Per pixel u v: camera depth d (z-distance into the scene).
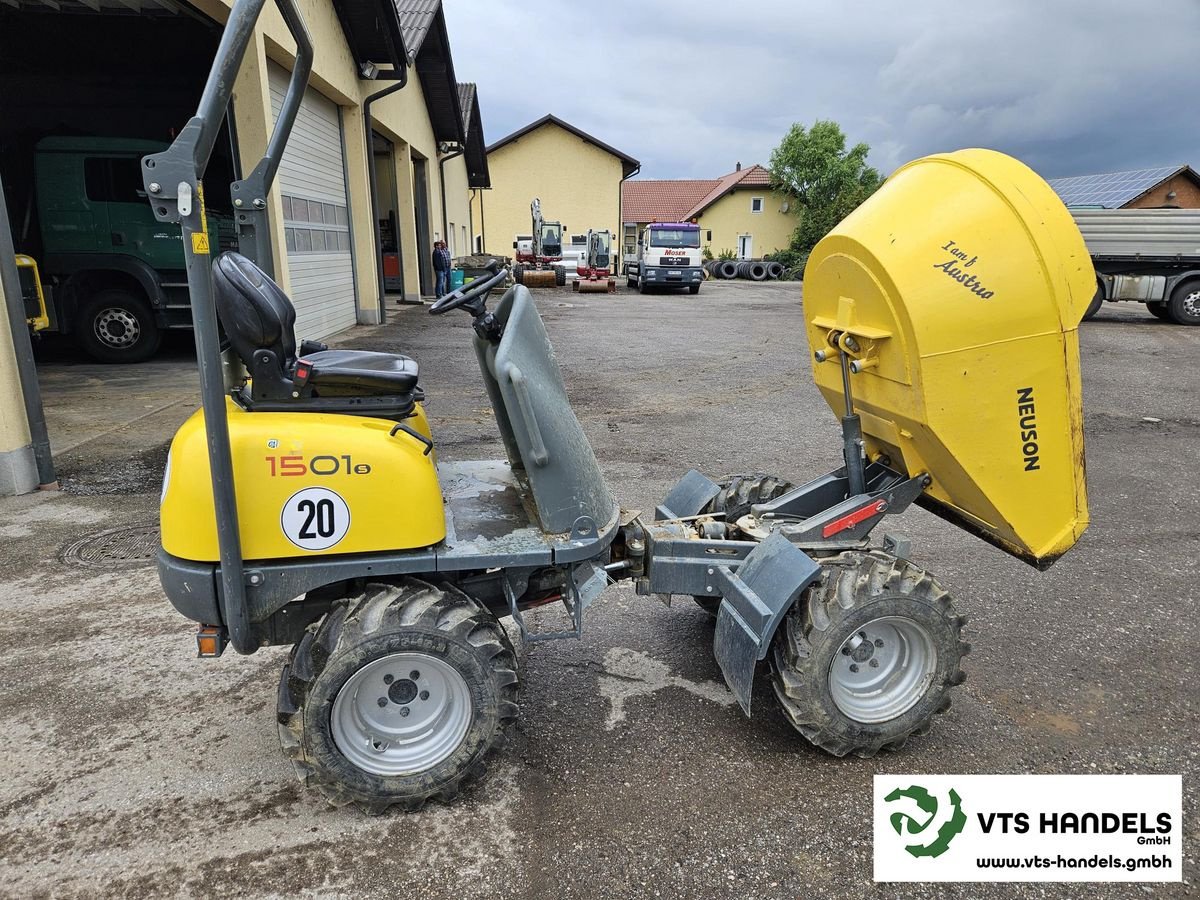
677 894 2.37
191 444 2.47
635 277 31.81
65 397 8.75
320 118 13.20
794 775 2.92
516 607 2.85
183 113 13.21
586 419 8.30
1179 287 16.86
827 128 50.41
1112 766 3.00
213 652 2.56
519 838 2.59
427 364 11.19
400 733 2.69
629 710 3.31
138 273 10.60
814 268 3.33
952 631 2.96
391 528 2.55
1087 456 7.10
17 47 11.66
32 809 2.70
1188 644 3.90
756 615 2.82
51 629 3.90
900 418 3.03
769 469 6.55
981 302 2.74
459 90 27.56
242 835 2.59
